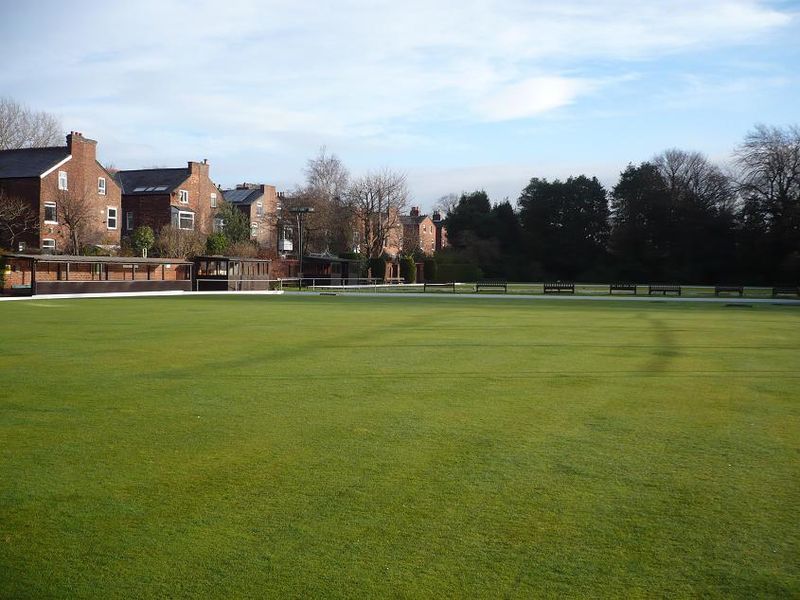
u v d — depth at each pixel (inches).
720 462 271.7
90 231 2091.5
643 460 273.6
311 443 293.6
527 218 3681.1
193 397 386.6
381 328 802.8
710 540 197.9
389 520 210.2
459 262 3272.6
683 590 168.7
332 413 349.4
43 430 312.2
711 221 3095.5
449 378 453.7
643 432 316.8
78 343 627.5
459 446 291.1
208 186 2667.3
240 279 1924.2
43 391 401.4
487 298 1647.4
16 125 2741.1
